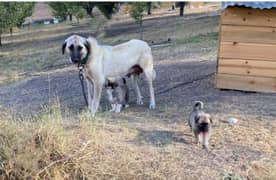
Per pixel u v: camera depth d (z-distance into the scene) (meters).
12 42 23.52
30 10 25.23
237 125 5.52
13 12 22.59
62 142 4.46
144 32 19.78
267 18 7.00
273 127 5.43
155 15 27.84
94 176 4.18
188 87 8.02
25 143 4.43
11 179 4.12
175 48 13.94
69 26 27.20
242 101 6.74
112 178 4.16
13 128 4.69
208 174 4.14
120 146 4.71
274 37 7.05
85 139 4.77
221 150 4.68
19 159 4.17
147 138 5.04
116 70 6.47
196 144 4.85
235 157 4.51
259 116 5.89
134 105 7.04
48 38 23.09
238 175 4.12
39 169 4.19
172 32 18.62
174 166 4.30
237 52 7.30
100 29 20.17
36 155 4.25
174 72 9.60
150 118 6.07
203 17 22.75
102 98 7.73
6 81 11.61
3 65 15.31
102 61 6.27
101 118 5.93
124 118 6.08
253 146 4.79
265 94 7.22
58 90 9.10
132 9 19.27
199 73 9.25
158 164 4.33
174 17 24.98
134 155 4.51
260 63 7.22
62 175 4.17
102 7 22.09
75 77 10.41
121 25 23.44
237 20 7.15
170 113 6.30
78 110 6.95
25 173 4.09
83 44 5.95
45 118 5.47
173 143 4.88
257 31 7.10
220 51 7.39
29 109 7.50
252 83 7.35
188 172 4.19
